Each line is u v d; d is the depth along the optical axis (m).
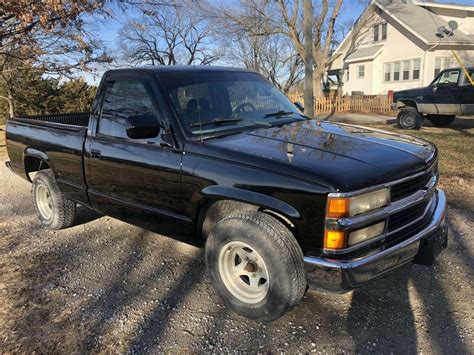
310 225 2.74
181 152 3.39
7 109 19.17
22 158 5.29
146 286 3.71
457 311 3.19
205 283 3.73
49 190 4.98
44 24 9.95
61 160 4.59
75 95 20.38
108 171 4.01
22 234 5.03
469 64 28.34
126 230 5.03
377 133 3.80
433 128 14.88
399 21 28.78
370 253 2.80
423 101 14.41
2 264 4.22
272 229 2.85
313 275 2.78
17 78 18.45
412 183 3.06
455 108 13.78
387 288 3.54
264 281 3.06
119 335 3.05
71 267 4.12
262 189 2.90
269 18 27.58
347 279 2.68
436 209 3.43
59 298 3.56
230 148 3.19
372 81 31.84
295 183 2.77
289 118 4.15
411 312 3.20
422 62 27.84
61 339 3.02
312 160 2.93
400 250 2.90
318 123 4.07
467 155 8.72
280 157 2.99
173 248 4.47
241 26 28.34
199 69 4.09
